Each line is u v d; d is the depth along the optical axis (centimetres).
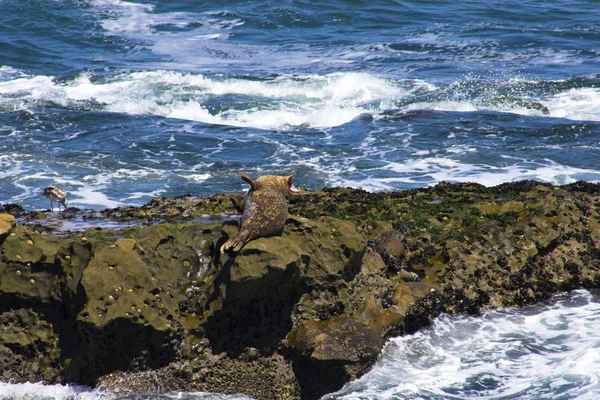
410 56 11381
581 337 3794
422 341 3797
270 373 3478
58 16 13700
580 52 11362
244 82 9906
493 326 3934
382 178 6450
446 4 14700
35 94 9388
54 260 3522
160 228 3694
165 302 3447
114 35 12812
